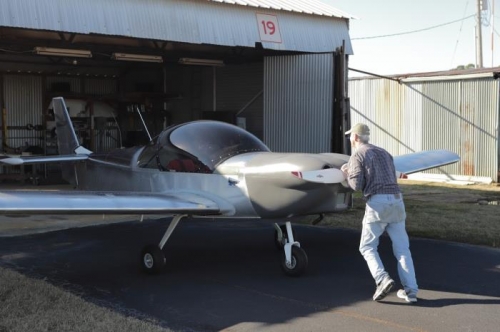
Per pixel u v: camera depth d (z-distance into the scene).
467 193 12.62
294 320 4.11
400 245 4.54
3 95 16.67
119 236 7.70
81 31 9.65
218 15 11.45
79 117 17.59
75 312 4.13
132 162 6.66
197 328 3.95
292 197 5.00
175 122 18.23
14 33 11.65
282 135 14.06
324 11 13.26
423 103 16.14
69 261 6.16
